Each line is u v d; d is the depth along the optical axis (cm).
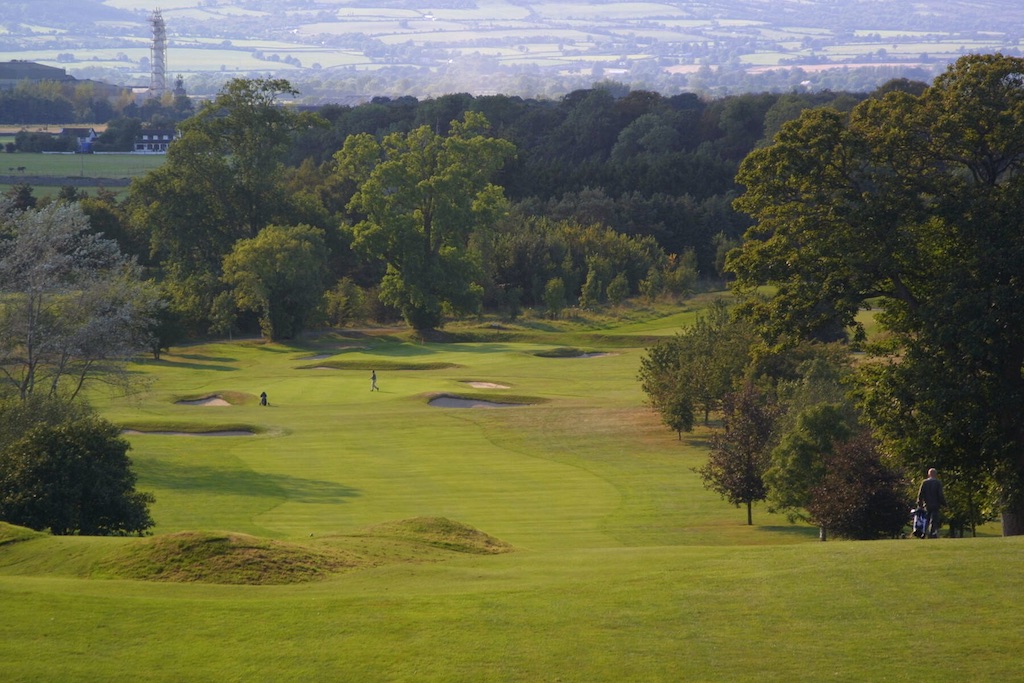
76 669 1648
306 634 1825
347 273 14962
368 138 13275
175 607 1970
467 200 12950
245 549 2411
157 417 7144
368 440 6512
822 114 3962
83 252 6650
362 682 1616
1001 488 3647
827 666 1661
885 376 3747
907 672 1630
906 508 3731
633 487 5216
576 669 1662
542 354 10900
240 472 5444
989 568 2153
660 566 2350
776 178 4053
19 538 2694
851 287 3847
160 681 1612
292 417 7312
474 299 12862
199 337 12431
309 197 14500
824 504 3806
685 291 14800
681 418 6450
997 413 3538
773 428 4591
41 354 6066
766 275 3975
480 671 1656
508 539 3928
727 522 4462
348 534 2866
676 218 16688
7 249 6291
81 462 3384
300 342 11938
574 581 2211
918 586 2048
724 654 1719
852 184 4022
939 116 3822
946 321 3441
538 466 5756
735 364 6397
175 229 13188
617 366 10000
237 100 13662
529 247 14650
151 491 4853
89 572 2377
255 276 11762
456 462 5847
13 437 4134
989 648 1717
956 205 3584
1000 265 3366
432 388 8688
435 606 1997
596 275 14550
